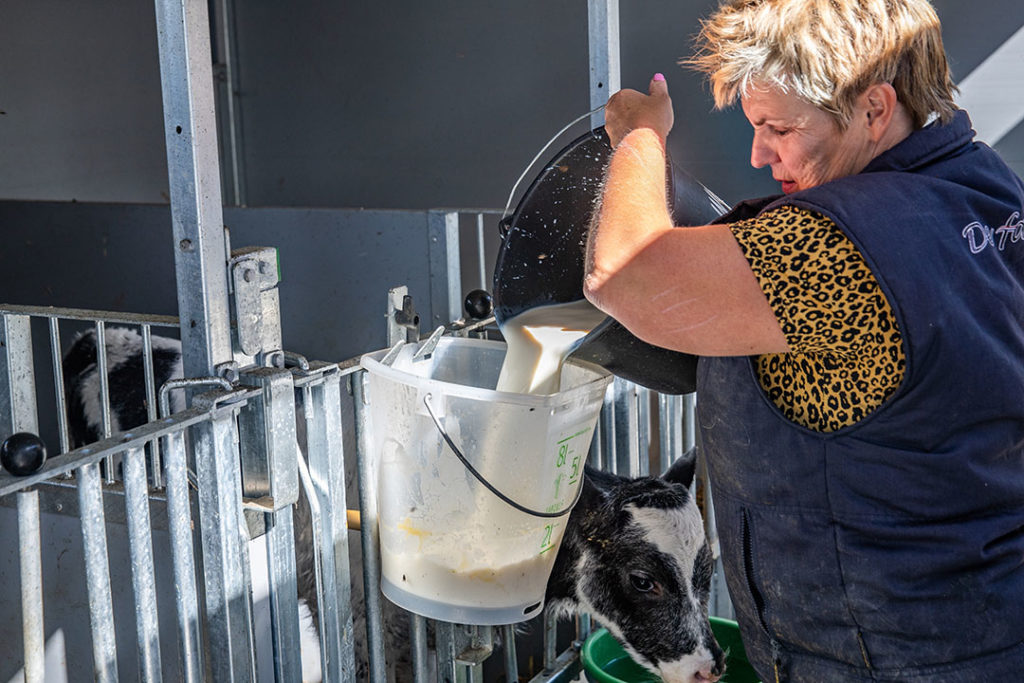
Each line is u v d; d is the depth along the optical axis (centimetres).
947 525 112
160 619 187
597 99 200
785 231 105
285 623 162
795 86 109
